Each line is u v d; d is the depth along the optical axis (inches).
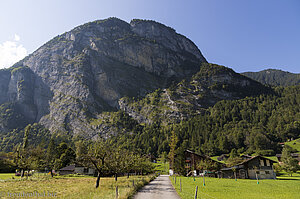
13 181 1756.9
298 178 2212.1
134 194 882.8
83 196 802.2
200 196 837.2
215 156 5885.8
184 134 7436.0
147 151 6476.4
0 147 7007.9
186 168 2856.8
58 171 3403.1
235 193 984.3
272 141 6013.8
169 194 902.4
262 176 2228.1
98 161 1254.9
